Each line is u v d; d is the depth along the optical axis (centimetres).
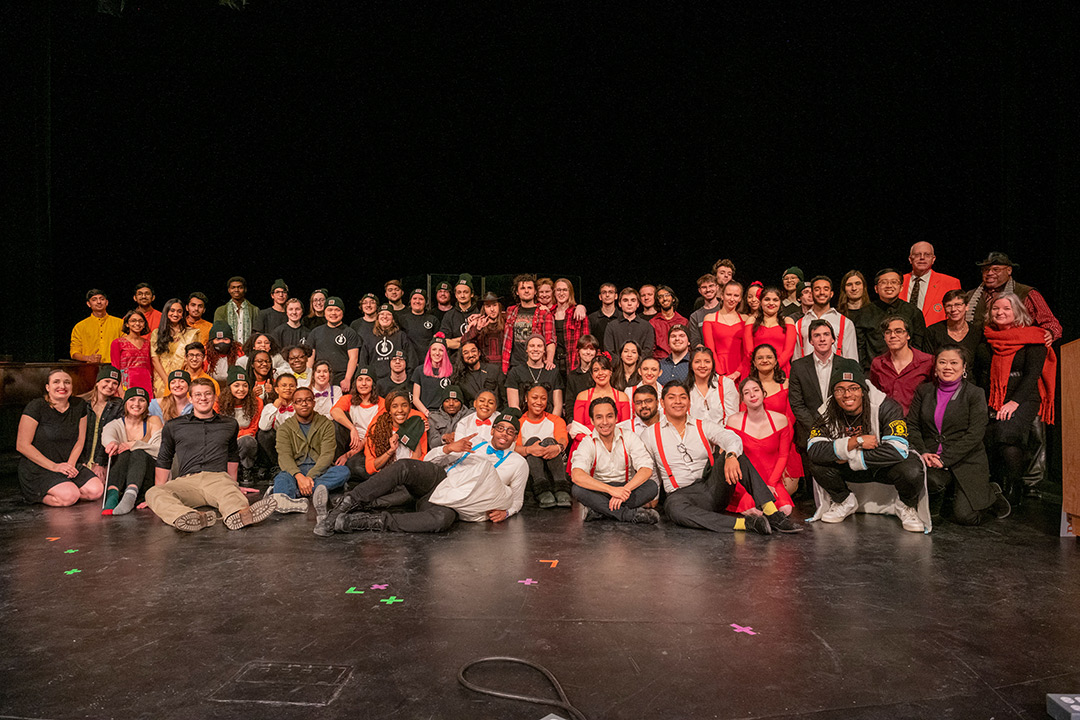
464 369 539
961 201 636
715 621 231
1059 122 505
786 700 180
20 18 668
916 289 490
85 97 811
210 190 867
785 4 743
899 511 364
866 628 225
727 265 564
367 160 887
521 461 388
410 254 900
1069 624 229
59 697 182
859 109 713
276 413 487
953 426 361
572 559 303
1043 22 524
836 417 371
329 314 561
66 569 290
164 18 802
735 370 488
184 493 381
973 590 261
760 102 780
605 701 179
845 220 737
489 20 839
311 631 224
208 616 237
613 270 874
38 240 696
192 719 171
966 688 186
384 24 842
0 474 522
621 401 461
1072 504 331
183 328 554
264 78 852
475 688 184
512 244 890
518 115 866
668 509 365
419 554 312
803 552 313
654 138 843
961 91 626
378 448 450
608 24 825
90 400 467
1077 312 495
